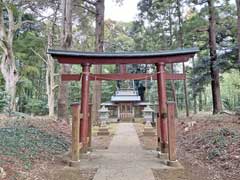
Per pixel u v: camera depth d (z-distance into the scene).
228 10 14.04
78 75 6.63
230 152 5.95
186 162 6.03
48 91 22.08
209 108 30.09
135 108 21.91
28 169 4.90
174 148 5.72
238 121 8.98
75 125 5.79
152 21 19.83
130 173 5.03
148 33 20.55
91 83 21.36
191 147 7.65
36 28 20.64
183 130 10.61
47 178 4.65
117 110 21.44
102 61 6.49
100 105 15.59
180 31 17.19
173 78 6.55
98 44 14.91
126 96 21.34
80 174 5.05
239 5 8.11
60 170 5.27
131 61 6.51
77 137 5.76
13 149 5.70
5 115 11.13
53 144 7.19
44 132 8.10
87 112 6.57
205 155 6.44
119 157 6.61
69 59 6.41
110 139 10.21
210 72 14.34
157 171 5.24
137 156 6.73
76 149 5.70
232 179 4.59
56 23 19.19
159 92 6.51
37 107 24.61
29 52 21.78
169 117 5.82
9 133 6.96
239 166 5.09
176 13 17.83
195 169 5.40
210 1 13.94
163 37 19.64
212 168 5.43
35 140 6.97
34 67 22.73
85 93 6.45
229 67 13.30
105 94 27.80
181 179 4.72
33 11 17.97
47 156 6.10
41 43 21.28
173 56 6.45
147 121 11.81
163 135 6.50
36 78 27.16
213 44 13.88
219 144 6.63
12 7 14.73
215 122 9.77
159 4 17.95
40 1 16.34
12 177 4.27
